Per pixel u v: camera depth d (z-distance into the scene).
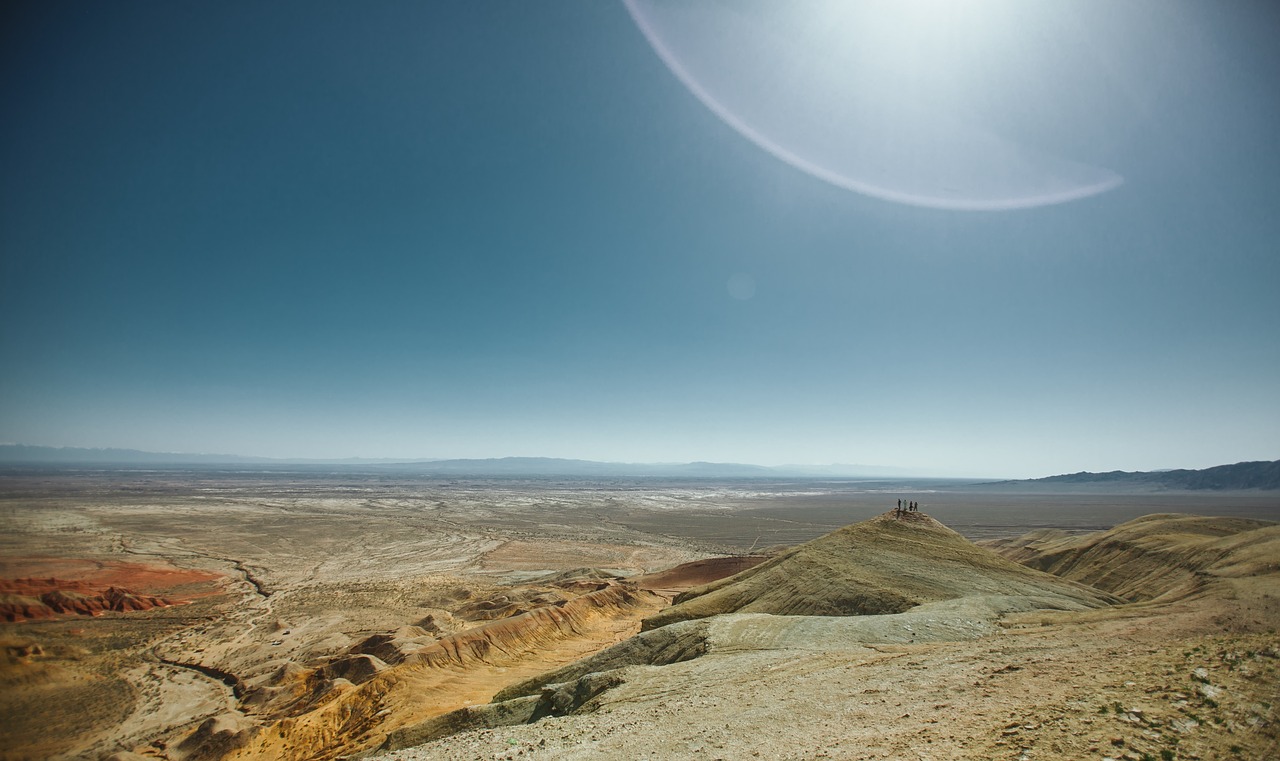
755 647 35.69
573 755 19.45
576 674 41.81
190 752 43.00
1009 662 23.14
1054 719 14.92
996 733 14.77
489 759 20.66
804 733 17.80
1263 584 41.00
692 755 17.34
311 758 42.25
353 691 50.69
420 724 36.56
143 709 51.09
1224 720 13.05
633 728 21.78
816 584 54.81
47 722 47.44
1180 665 17.72
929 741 15.09
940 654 26.73
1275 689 14.00
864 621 37.72
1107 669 19.23
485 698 49.41
